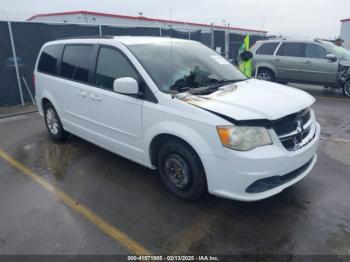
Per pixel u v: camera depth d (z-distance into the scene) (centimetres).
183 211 327
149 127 343
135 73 359
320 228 294
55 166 447
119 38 410
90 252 270
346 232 287
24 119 722
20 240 288
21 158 480
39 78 545
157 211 329
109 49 401
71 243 282
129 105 362
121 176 411
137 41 398
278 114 292
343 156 464
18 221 317
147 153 359
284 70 1037
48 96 520
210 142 290
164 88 341
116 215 324
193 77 374
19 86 856
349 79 923
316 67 971
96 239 287
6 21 809
